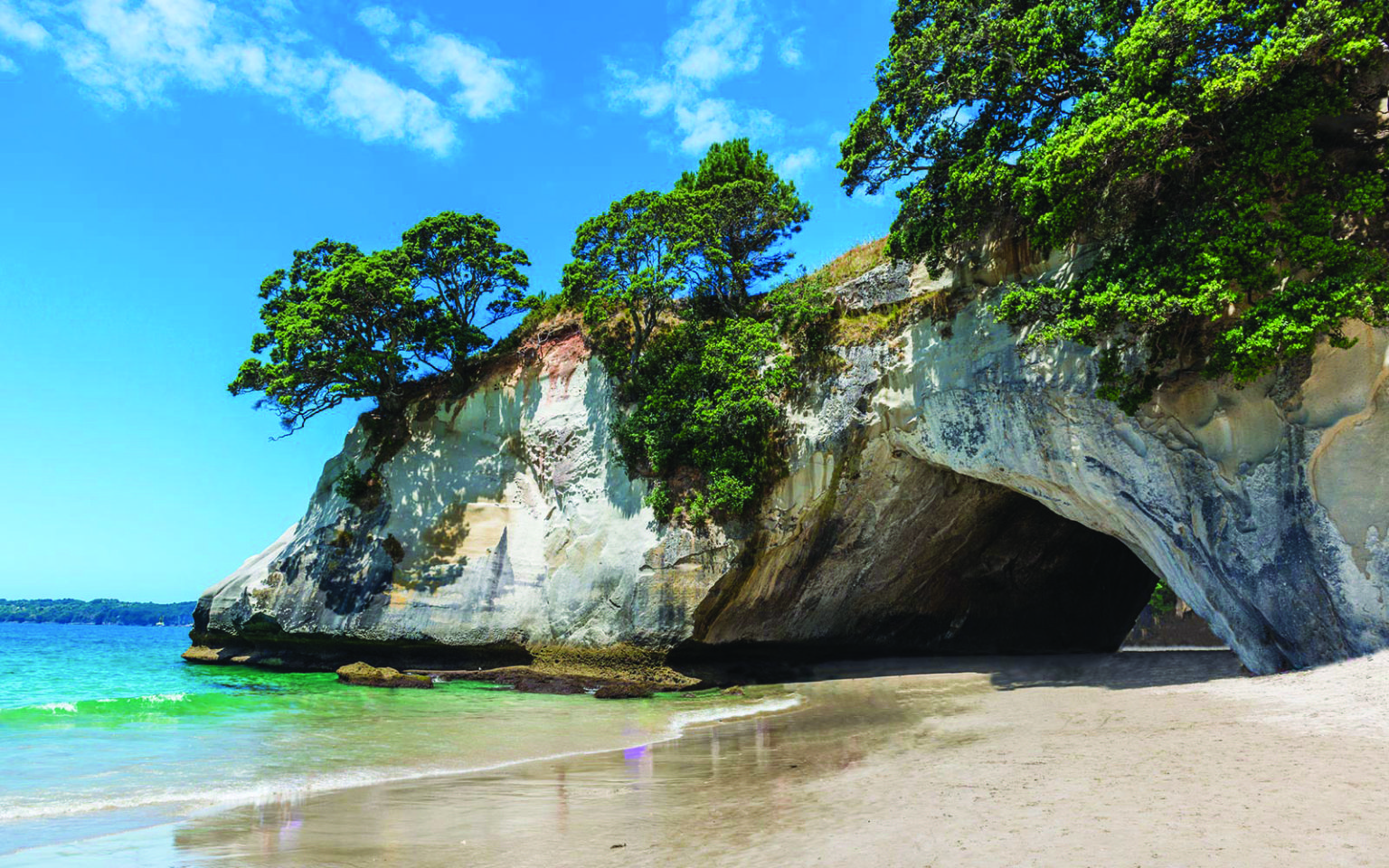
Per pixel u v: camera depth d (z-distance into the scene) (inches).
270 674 1153.4
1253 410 588.4
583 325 1227.2
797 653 1079.6
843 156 828.0
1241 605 611.2
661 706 778.8
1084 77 687.7
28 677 1072.8
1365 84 542.0
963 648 1190.3
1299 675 524.7
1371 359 529.3
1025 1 721.6
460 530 1186.6
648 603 976.3
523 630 1069.8
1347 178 536.4
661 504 1005.2
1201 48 570.3
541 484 1183.6
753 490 960.3
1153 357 624.4
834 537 984.9
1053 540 1147.3
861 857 240.7
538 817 341.4
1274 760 320.5
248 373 1233.4
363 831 326.3
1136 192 622.8
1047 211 649.0
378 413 1370.6
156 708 719.7
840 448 931.3
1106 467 701.3
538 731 621.0
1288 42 511.2
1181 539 651.5
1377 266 506.6
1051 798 291.6
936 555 1064.8
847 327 961.5
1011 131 720.3
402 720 678.5
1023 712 560.4
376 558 1205.7
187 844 308.7
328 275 1254.3
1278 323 514.3
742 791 369.7
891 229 857.5
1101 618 1275.8
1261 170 548.4
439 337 1259.2
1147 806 268.1
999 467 808.3
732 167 1282.0
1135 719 464.4
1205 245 557.9
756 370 1000.2
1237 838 225.3
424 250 1302.9
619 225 1095.6
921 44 741.3
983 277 836.6
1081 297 651.5
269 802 387.2
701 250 1085.8
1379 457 523.5
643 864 256.5
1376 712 390.3
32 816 360.2
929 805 301.3
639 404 1083.3
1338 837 220.7
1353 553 524.7
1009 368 778.2
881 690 796.0
